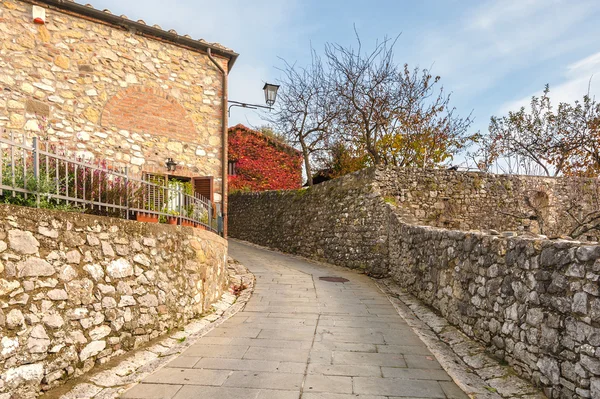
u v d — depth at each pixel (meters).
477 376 4.17
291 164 25.27
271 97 11.81
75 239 3.81
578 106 15.48
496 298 4.60
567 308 3.28
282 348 4.97
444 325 6.09
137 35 9.34
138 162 9.14
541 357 3.59
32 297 3.26
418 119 18.56
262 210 19.31
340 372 4.18
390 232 11.05
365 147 19.08
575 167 13.92
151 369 4.18
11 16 7.93
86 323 3.85
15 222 3.18
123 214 5.29
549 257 3.59
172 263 5.60
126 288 4.52
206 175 10.02
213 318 6.43
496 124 17.44
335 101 19.56
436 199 12.80
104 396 3.47
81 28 8.64
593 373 2.92
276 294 8.41
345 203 13.40
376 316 6.77
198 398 3.51
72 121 8.40
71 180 4.48
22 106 7.89
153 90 9.45
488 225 13.07
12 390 3.00
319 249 14.42
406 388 3.79
